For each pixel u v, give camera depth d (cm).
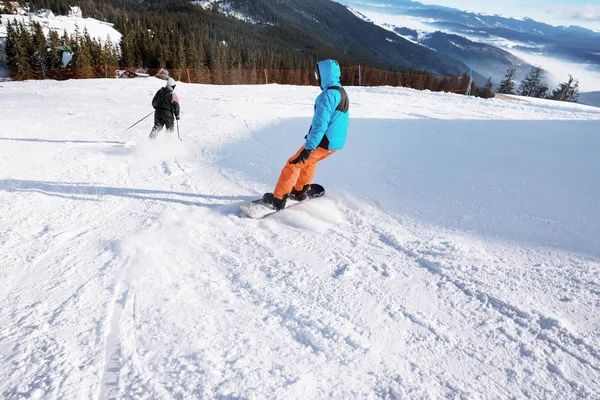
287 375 172
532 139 608
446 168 471
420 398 162
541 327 204
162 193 414
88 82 1647
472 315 215
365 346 191
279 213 355
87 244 295
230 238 308
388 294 234
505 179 423
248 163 526
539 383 171
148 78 1809
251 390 163
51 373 170
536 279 244
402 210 361
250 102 1098
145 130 734
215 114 888
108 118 841
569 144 569
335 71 328
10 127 704
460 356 186
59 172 471
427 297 231
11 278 248
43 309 216
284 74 7294
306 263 270
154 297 229
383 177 448
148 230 318
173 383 166
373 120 805
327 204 380
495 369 178
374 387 167
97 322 206
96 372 172
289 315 214
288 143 629
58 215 351
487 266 261
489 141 602
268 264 269
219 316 212
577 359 183
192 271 259
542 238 294
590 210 333
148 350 186
